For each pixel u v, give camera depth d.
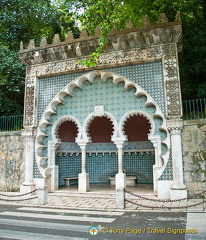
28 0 19.28
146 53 11.91
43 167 13.37
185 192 10.41
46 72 13.76
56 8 21.19
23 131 13.53
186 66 17.02
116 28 12.13
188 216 8.05
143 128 15.75
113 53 12.43
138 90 11.98
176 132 10.95
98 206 9.88
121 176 12.14
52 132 13.72
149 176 15.92
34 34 21.28
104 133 16.84
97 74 13.16
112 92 12.92
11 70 16.92
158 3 16.27
